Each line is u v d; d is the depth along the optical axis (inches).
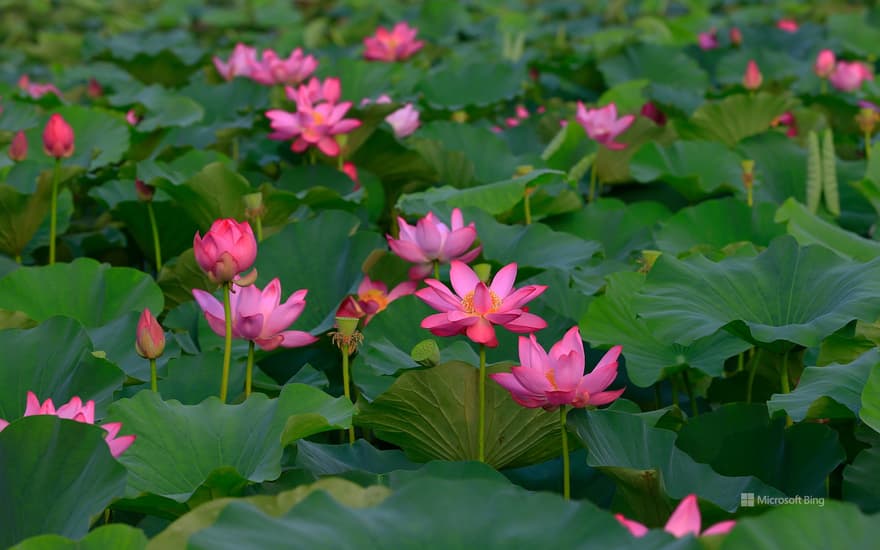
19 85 348.8
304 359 239.1
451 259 232.4
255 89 313.3
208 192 255.8
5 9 642.2
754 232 257.4
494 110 335.6
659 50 375.2
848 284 220.8
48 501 201.0
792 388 236.7
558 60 392.8
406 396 214.1
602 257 256.4
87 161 278.1
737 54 393.1
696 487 210.7
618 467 204.4
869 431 215.8
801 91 350.3
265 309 219.9
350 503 194.1
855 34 450.6
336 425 211.3
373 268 241.6
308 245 245.9
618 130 280.4
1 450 201.8
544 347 231.6
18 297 236.8
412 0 611.5
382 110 273.4
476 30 520.4
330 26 611.5
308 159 282.8
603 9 613.3
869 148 289.0
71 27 636.1
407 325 232.2
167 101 300.5
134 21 624.1
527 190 262.4
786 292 224.1
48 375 220.5
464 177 278.5
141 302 239.8
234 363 229.3
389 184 285.9
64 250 271.1
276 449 209.9
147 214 264.7
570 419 210.4
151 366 218.2
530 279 246.4
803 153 286.0
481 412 213.6
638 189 290.8
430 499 190.7
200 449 211.8
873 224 269.0
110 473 200.7
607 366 207.5
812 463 214.2
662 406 235.1
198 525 193.8
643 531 192.4
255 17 603.8
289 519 189.5
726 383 236.5
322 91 283.9
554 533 189.0
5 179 267.3
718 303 223.1
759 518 187.9
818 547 186.9
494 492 191.2
